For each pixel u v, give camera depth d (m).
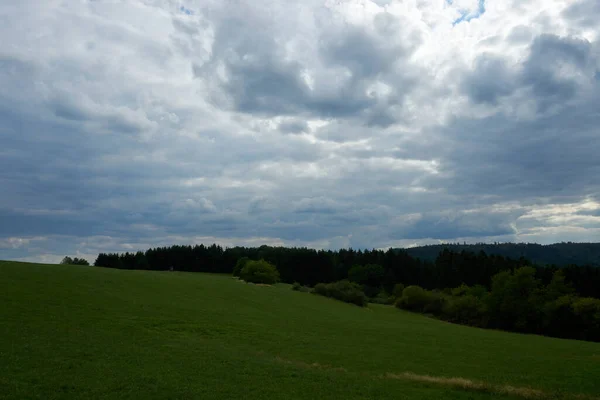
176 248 186.12
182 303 58.91
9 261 78.44
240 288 92.38
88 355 27.45
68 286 56.25
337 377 27.53
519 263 149.38
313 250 171.50
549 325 96.44
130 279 73.69
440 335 60.50
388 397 23.56
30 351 26.88
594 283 117.88
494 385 27.69
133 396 20.61
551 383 30.77
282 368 28.94
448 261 161.88
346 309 95.12
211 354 31.53
